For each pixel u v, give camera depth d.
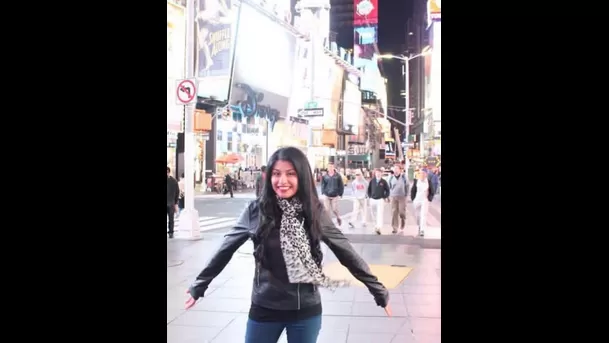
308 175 3.32
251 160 38.69
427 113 41.56
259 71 39.25
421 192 11.91
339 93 57.84
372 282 3.47
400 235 11.98
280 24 41.62
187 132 11.77
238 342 4.68
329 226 3.37
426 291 6.42
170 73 26.98
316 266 3.32
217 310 5.61
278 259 3.27
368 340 4.66
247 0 35.94
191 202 11.66
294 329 3.29
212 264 3.44
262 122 40.19
